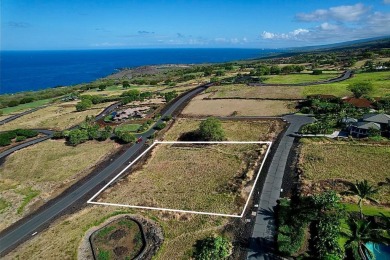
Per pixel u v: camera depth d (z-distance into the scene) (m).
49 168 75.12
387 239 39.91
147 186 62.09
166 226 49.25
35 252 46.84
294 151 69.69
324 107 93.94
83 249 46.34
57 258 44.97
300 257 39.69
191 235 46.31
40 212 57.84
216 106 111.56
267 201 52.44
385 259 37.69
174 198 56.75
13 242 50.28
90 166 74.19
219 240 42.22
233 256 41.19
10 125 117.06
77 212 55.91
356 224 40.19
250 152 71.38
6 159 83.38
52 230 51.66
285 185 56.81
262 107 104.81
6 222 55.94
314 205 46.25
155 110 115.56
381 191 51.53
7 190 66.81
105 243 47.09
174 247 44.44
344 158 63.88
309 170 60.22
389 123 73.06
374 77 133.62
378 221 43.47
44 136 101.06
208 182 61.00
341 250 38.34
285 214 47.66
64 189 65.06
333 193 47.53
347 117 81.50
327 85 123.12
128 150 81.19
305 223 44.62
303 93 114.56
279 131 82.31
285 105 103.94
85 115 119.56
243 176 61.00
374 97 101.38
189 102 120.81
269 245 42.59
